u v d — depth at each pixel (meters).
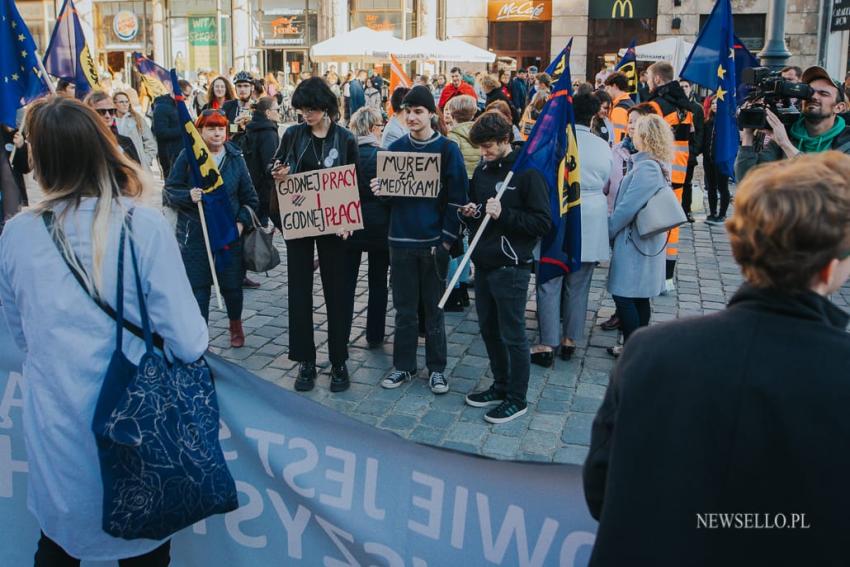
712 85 6.80
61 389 2.10
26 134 2.17
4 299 2.26
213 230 5.20
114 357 2.10
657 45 16.72
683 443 1.42
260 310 6.75
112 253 2.11
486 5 26.06
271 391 2.55
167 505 2.06
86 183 2.15
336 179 4.72
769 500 1.37
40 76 5.83
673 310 6.83
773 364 1.39
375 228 5.40
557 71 7.47
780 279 1.44
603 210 5.26
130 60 29.48
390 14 27.61
